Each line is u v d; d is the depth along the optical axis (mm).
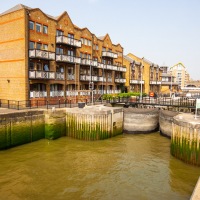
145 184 13125
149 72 56688
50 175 13992
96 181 13367
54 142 21047
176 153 17469
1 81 28094
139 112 25578
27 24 25578
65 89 31500
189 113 23172
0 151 17922
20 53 25766
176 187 12797
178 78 94938
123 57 49969
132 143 21547
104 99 35906
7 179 13312
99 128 22172
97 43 40156
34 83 26906
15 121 18953
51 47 29141
